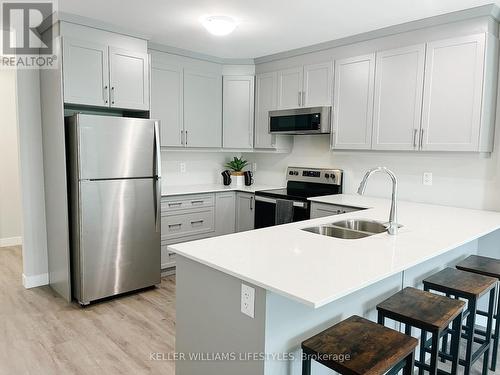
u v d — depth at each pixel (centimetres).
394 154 336
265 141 443
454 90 289
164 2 276
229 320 160
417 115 310
